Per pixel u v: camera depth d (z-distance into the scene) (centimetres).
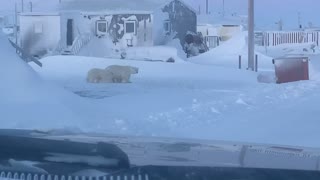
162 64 3145
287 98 1627
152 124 1129
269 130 1077
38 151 296
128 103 1509
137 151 314
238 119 1223
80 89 2019
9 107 1034
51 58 3303
